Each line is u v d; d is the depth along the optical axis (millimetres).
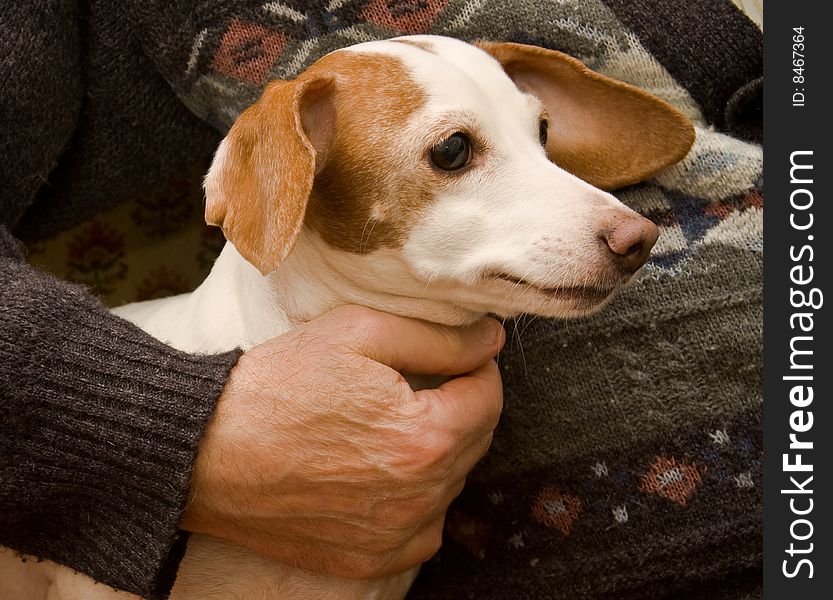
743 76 1213
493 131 1064
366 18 1234
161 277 1789
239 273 1167
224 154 1032
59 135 1308
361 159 1050
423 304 1109
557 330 1176
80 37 1294
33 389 938
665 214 1188
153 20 1263
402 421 1004
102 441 951
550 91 1249
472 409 1062
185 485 953
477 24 1235
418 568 1285
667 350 1146
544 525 1203
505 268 1033
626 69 1220
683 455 1144
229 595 1117
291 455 988
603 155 1220
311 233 1101
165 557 970
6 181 1272
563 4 1215
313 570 1074
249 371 1018
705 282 1148
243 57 1262
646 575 1149
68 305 1007
